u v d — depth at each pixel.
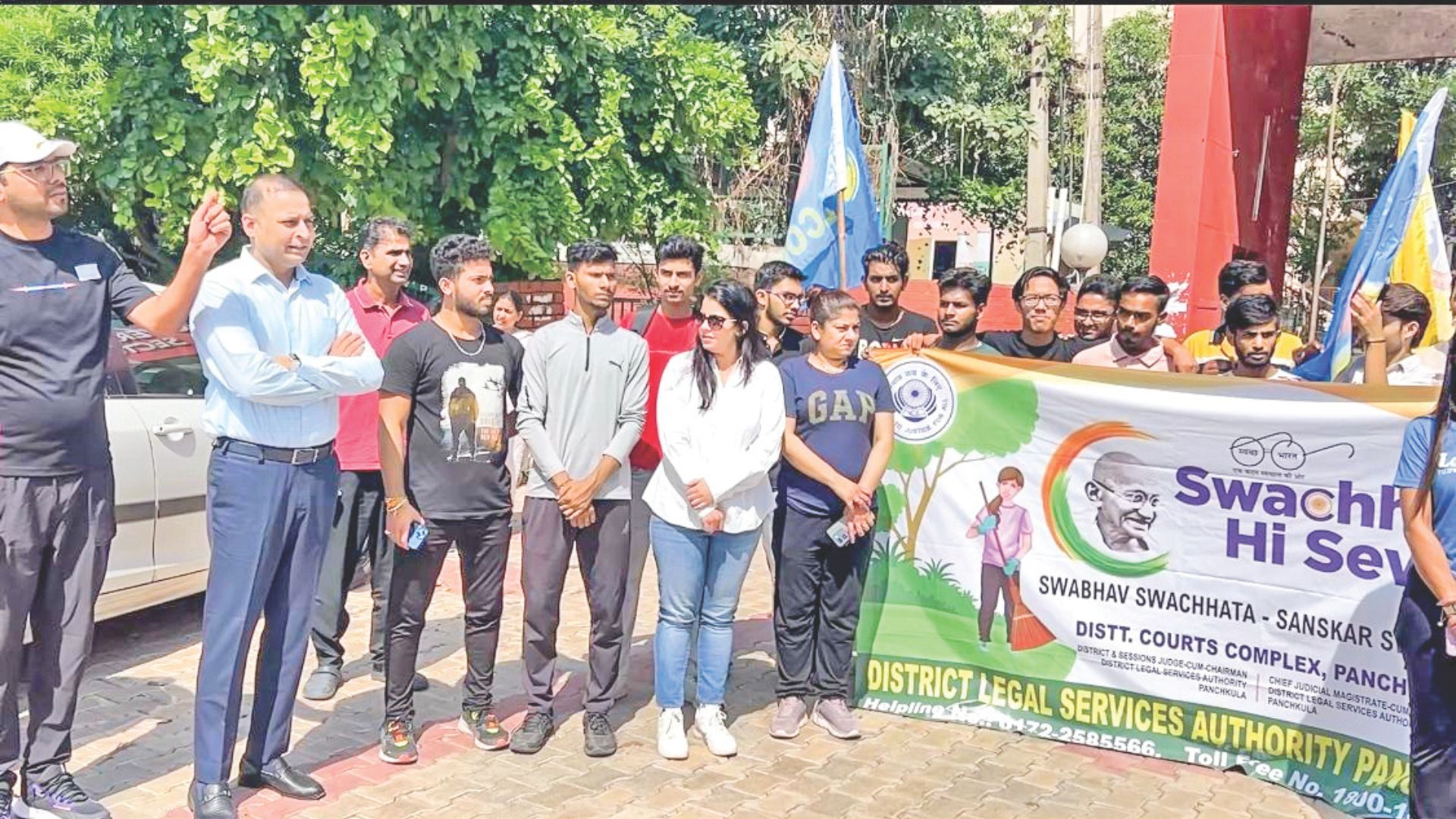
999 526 4.83
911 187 17.25
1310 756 4.30
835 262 6.25
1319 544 4.26
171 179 8.52
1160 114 21.52
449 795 4.14
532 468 4.44
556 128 9.06
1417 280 6.20
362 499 5.14
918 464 4.95
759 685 5.38
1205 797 4.23
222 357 3.64
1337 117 21.59
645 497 4.56
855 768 4.44
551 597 4.48
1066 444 4.69
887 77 13.96
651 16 10.34
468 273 4.22
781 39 13.49
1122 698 4.65
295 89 8.56
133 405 5.34
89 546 3.74
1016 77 18.77
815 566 4.69
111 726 4.72
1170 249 7.50
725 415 4.37
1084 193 12.90
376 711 4.93
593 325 4.45
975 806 4.13
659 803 4.11
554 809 4.04
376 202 8.59
